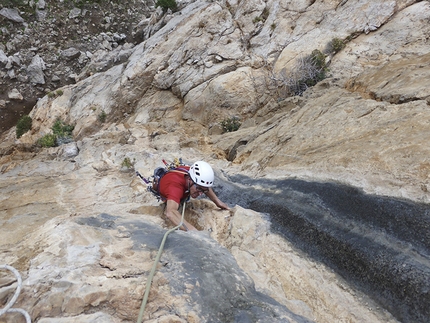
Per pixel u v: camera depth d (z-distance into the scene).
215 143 10.41
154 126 14.24
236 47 15.18
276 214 5.00
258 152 7.65
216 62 15.30
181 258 3.12
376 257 3.65
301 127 7.25
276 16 15.13
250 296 2.90
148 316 2.51
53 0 24.92
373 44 12.84
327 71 12.85
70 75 23.05
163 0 20.33
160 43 17.08
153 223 4.14
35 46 23.41
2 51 22.20
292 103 10.85
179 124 14.81
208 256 3.19
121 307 2.55
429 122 5.19
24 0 24.25
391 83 7.30
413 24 12.44
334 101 7.54
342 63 12.91
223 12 16.19
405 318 3.11
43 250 3.16
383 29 12.94
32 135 18.56
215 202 4.92
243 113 14.07
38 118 18.88
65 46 23.97
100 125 17.08
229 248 4.37
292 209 4.94
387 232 3.90
